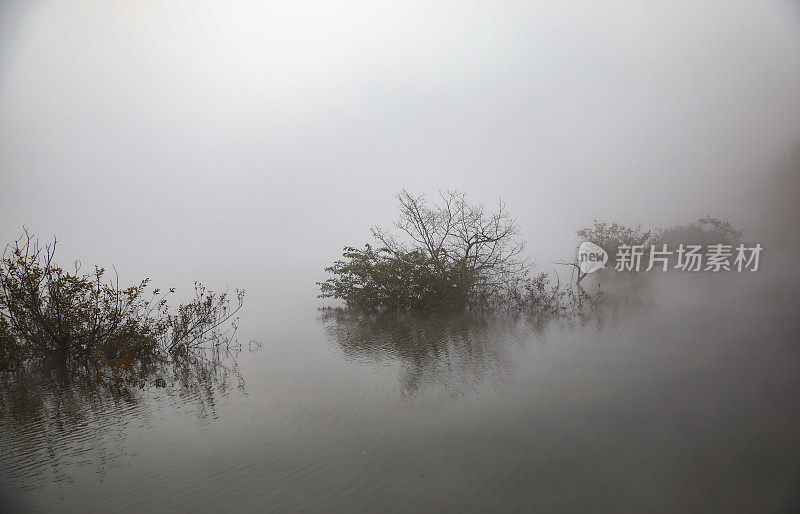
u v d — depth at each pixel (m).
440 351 10.87
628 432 6.20
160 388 9.13
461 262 16.41
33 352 10.88
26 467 5.91
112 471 5.73
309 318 16.41
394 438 6.38
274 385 9.00
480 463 5.59
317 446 6.23
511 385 8.26
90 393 8.87
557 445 5.95
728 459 5.40
